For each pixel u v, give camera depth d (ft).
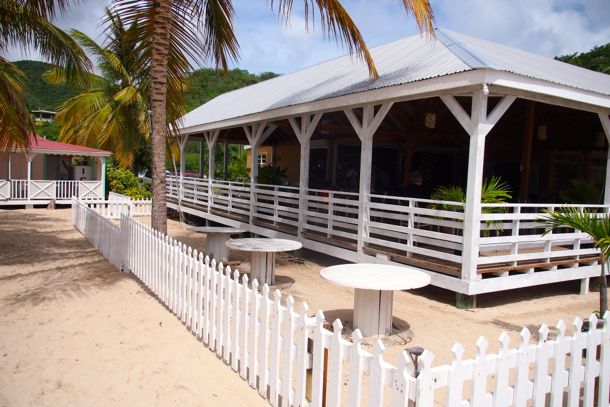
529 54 39.60
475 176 23.13
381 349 9.52
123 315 21.49
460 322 22.16
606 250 16.33
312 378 11.53
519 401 10.28
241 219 46.62
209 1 28.94
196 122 58.44
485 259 23.94
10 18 34.37
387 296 19.51
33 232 49.37
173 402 13.57
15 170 80.79
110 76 82.89
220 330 16.83
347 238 34.04
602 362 12.06
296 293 26.99
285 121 46.52
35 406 13.23
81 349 17.42
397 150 53.16
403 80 26.16
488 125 23.30
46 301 23.53
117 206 63.98
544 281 26.55
